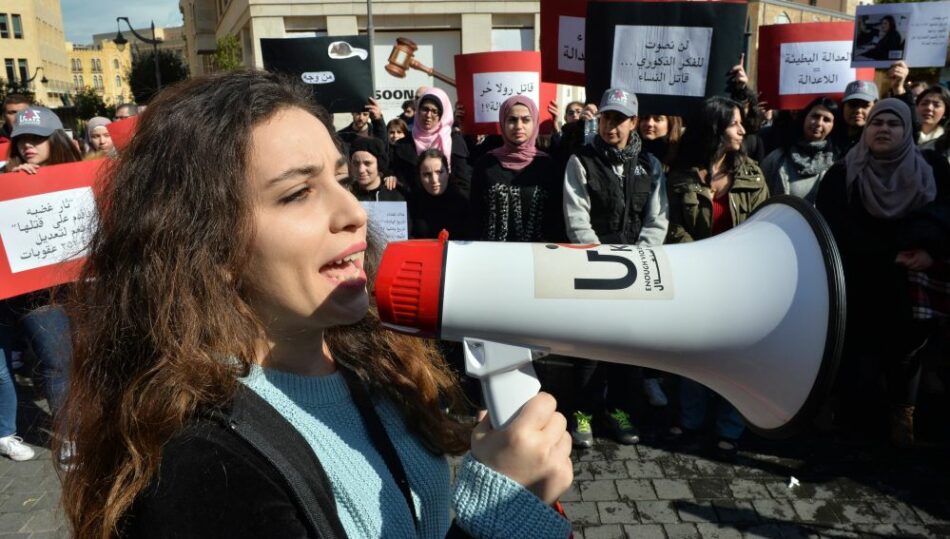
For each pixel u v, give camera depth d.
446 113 5.22
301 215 0.78
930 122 4.61
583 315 0.88
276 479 0.72
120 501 0.69
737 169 3.14
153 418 0.71
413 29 14.03
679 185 3.15
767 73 4.88
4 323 3.12
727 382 0.93
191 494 0.67
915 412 3.48
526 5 13.83
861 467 3.06
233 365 0.77
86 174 3.04
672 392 3.86
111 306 0.81
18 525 2.72
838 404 3.46
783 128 4.86
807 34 4.70
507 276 0.89
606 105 3.02
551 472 0.78
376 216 3.63
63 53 69.25
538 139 5.32
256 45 13.88
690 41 3.34
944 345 3.45
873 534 2.59
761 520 2.69
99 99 29.94
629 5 3.38
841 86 4.79
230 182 0.76
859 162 3.12
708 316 0.88
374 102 5.53
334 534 0.74
